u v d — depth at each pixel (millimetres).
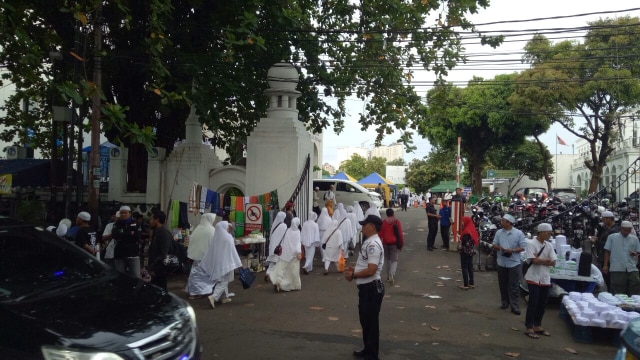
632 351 3371
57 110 12727
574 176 66938
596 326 7230
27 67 11695
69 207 12930
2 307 3797
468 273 11039
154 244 8297
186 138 16469
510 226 9117
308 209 15531
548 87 28531
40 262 4766
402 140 16859
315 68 16547
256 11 13758
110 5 11602
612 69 27594
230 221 12758
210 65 14039
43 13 12570
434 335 7562
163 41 10430
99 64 10688
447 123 39844
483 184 63688
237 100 16359
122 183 16656
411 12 13898
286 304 9289
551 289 9500
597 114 30953
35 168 17234
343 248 12930
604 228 11297
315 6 16375
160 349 3777
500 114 35125
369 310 6141
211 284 9133
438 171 68938
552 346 7188
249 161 15266
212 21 13969
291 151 15016
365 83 16906
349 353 6531
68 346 3383
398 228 11500
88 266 5023
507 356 6688
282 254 10445
